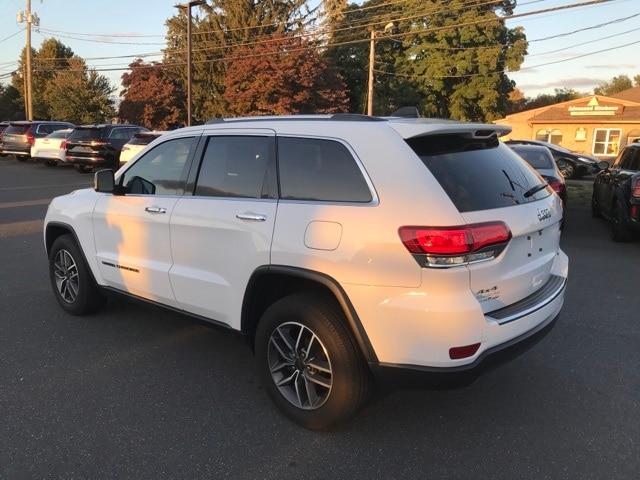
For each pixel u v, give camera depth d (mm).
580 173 20953
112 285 4645
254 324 3670
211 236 3682
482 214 2945
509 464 2994
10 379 3895
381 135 3115
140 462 2977
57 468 2912
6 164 24578
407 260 2809
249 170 3605
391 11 43438
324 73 34500
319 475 2889
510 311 3094
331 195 3170
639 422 3432
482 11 39312
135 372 4047
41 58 59969
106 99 46281
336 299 3178
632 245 8812
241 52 33938
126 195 4402
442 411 3570
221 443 3168
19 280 6367
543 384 3945
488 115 41875
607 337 4812
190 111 27500
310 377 3275
